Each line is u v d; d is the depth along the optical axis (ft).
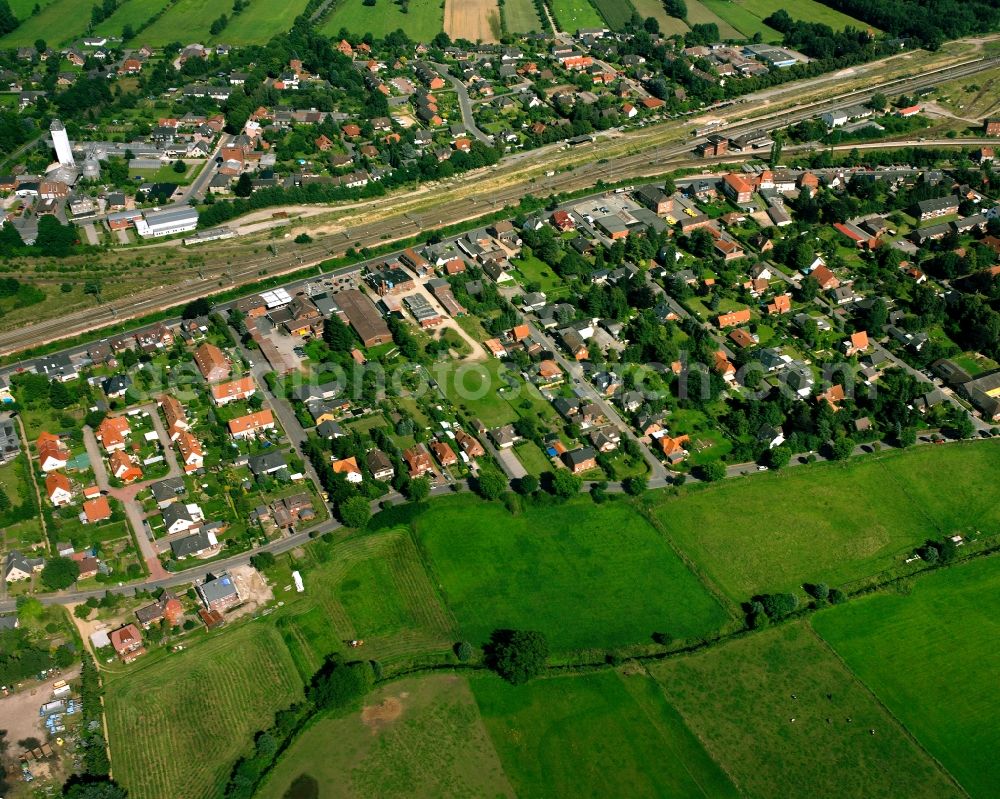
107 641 557.74
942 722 516.32
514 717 517.14
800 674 540.52
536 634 541.75
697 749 501.15
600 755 498.69
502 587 596.29
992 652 555.28
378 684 533.96
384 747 501.97
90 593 589.32
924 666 545.85
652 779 488.02
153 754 498.69
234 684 535.19
